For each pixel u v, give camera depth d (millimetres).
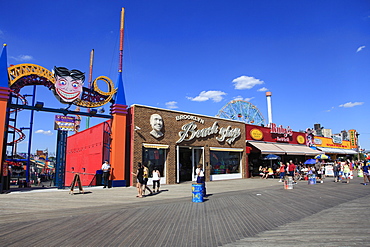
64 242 6312
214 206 11375
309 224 8125
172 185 21047
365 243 6066
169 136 22484
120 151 19625
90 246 6043
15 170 31906
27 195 14750
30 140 26969
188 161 24656
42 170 58969
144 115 21078
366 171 21984
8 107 16453
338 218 8945
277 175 31359
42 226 7793
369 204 11805
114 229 7512
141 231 7320
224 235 6957
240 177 29016
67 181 31547
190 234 7047
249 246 5992
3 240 6430
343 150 47562
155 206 11234
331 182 24469
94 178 21750
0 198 13555
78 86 18375
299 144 37938
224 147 27312
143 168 14539
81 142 28250
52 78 17469
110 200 13023
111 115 20250
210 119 26297
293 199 13477
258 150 29594
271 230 7457
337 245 5961
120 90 20547
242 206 11398
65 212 9875
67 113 18438
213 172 26234
